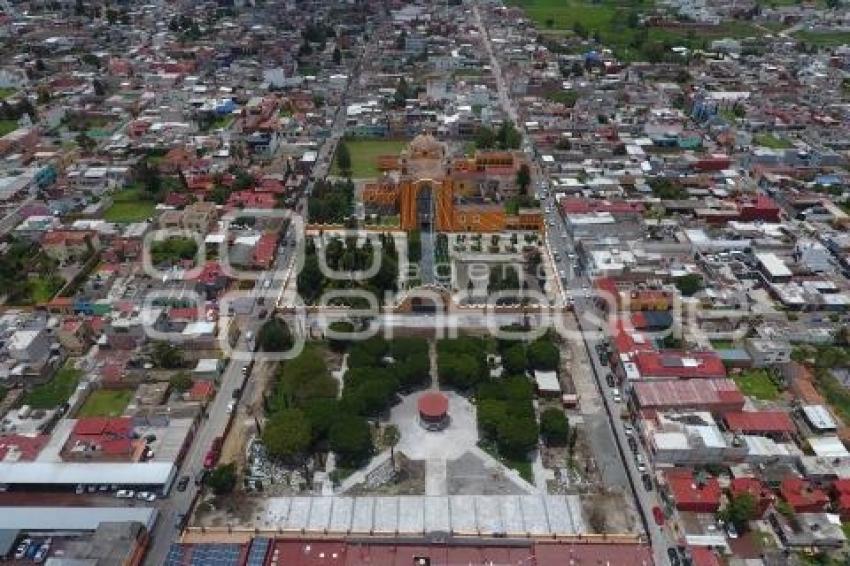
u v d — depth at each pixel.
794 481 180.88
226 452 197.00
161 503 181.62
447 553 160.50
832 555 166.38
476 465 192.38
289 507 178.88
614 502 180.62
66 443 191.12
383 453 196.38
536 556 157.75
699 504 175.12
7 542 166.12
